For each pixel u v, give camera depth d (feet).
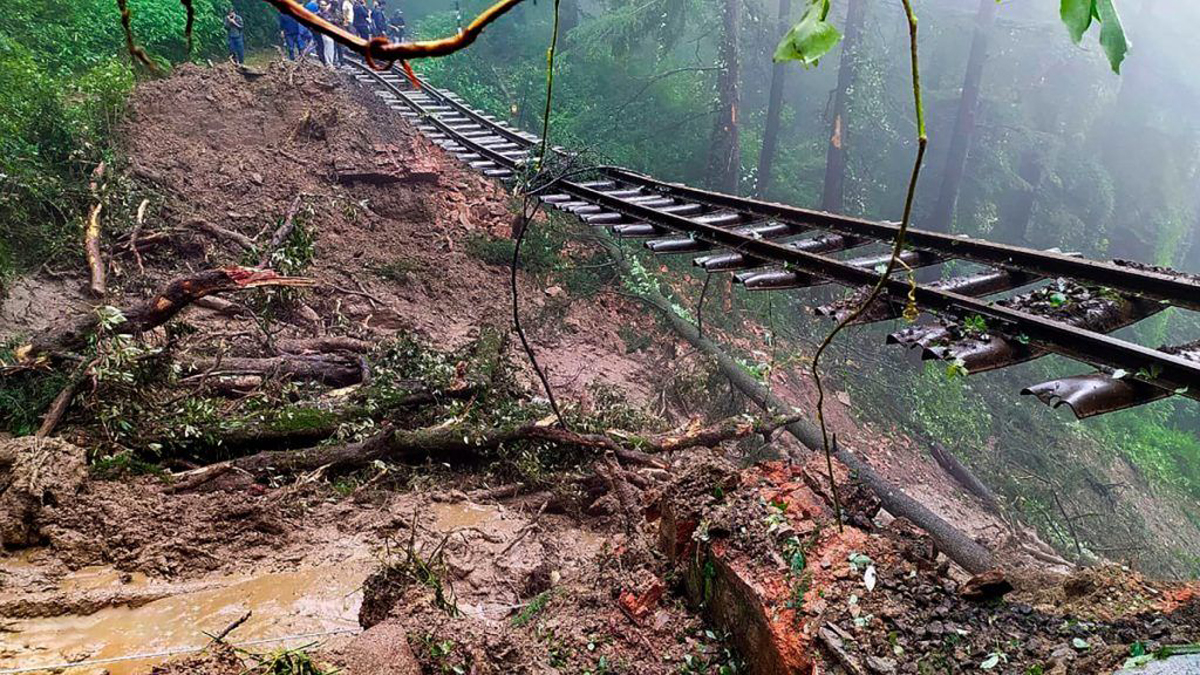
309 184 39.68
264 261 29.35
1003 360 13.17
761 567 10.61
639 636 11.51
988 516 40.60
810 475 12.51
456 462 22.33
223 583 14.92
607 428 24.49
